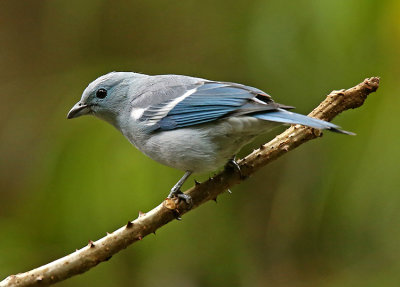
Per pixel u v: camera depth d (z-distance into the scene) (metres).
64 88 14.36
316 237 12.24
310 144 12.41
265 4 12.88
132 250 11.94
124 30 14.75
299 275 12.18
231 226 12.52
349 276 11.73
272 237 12.55
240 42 13.88
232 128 8.38
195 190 8.22
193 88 9.08
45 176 12.05
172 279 11.95
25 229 11.88
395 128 11.14
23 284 7.40
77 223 11.66
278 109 8.03
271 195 13.08
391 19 11.36
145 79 9.91
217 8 14.28
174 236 11.91
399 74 11.40
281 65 12.61
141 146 9.42
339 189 11.64
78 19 14.88
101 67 14.55
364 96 8.01
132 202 11.59
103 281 11.84
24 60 15.00
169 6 14.63
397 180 11.14
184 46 14.44
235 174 8.21
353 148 11.43
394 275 11.39
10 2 15.31
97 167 11.84
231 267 12.27
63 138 12.26
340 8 11.52
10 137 13.84
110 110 9.88
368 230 11.63
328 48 11.88
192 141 8.68
